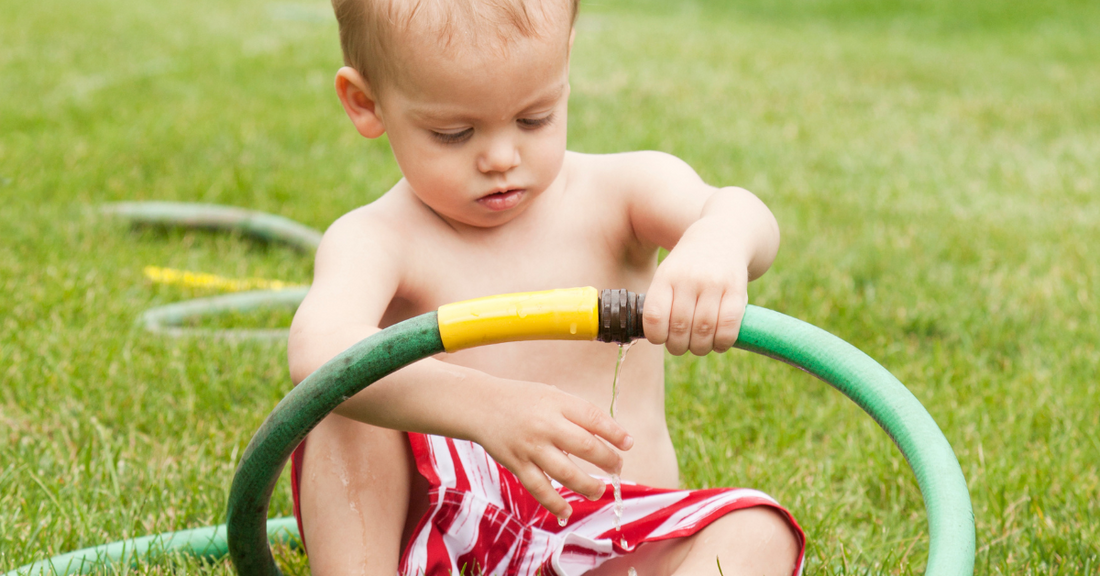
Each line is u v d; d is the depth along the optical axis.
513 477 1.64
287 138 5.41
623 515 1.63
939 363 2.89
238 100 6.40
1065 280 3.67
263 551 1.57
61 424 2.41
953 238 4.16
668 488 1.80
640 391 1.78
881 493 2.23
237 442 2.35
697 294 1.31
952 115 6.97
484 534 1.62
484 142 1.51
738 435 2.46
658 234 1.72
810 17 13.81
